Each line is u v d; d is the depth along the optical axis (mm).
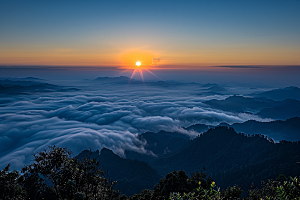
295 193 7113
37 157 12633
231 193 12023
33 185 12562
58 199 12484
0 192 12023
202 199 8328
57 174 12641
